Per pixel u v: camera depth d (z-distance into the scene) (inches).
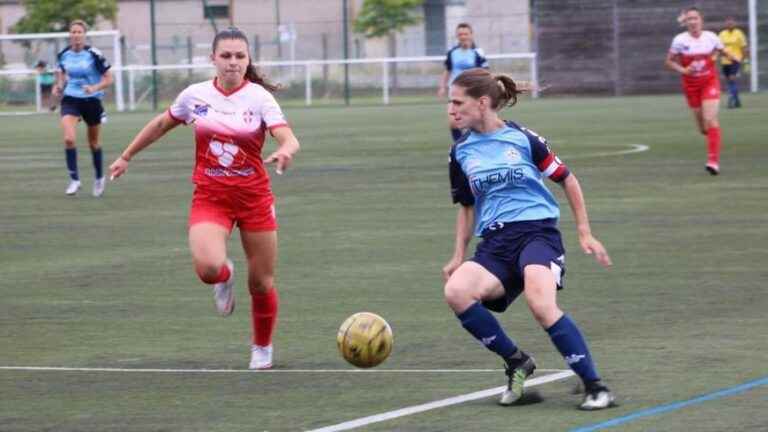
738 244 1106.7
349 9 4643.2
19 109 4010.8
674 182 1594.5
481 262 615.8
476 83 617.0
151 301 922.1
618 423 572.4
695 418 577.9
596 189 1539.1
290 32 4434.1
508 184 615.8
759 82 3973.9
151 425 592.7
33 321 856.9
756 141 2150.6
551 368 685.9
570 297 888.3
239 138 692.7
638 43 4097.0
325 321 834.8
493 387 649.6
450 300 609.9
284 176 1792.6
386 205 1441.9
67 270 1064.8
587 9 4121.6
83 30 1624.0
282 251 1130.7
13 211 1475.1
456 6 4667.8
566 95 4160.9
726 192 1478.8
